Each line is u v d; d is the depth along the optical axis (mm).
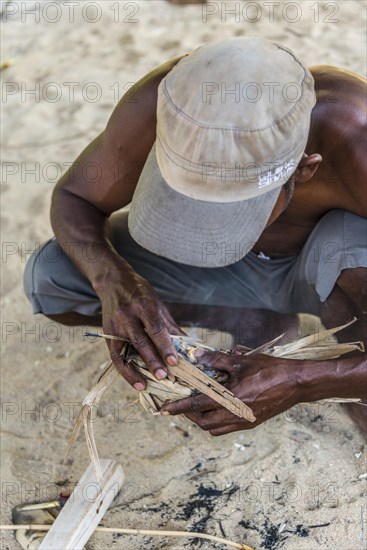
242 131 2355
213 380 2693
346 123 2795
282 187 2635
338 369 2750
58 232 3301
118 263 3113
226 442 3424
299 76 2504
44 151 5273
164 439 3457
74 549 2951
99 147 3213
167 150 2432
